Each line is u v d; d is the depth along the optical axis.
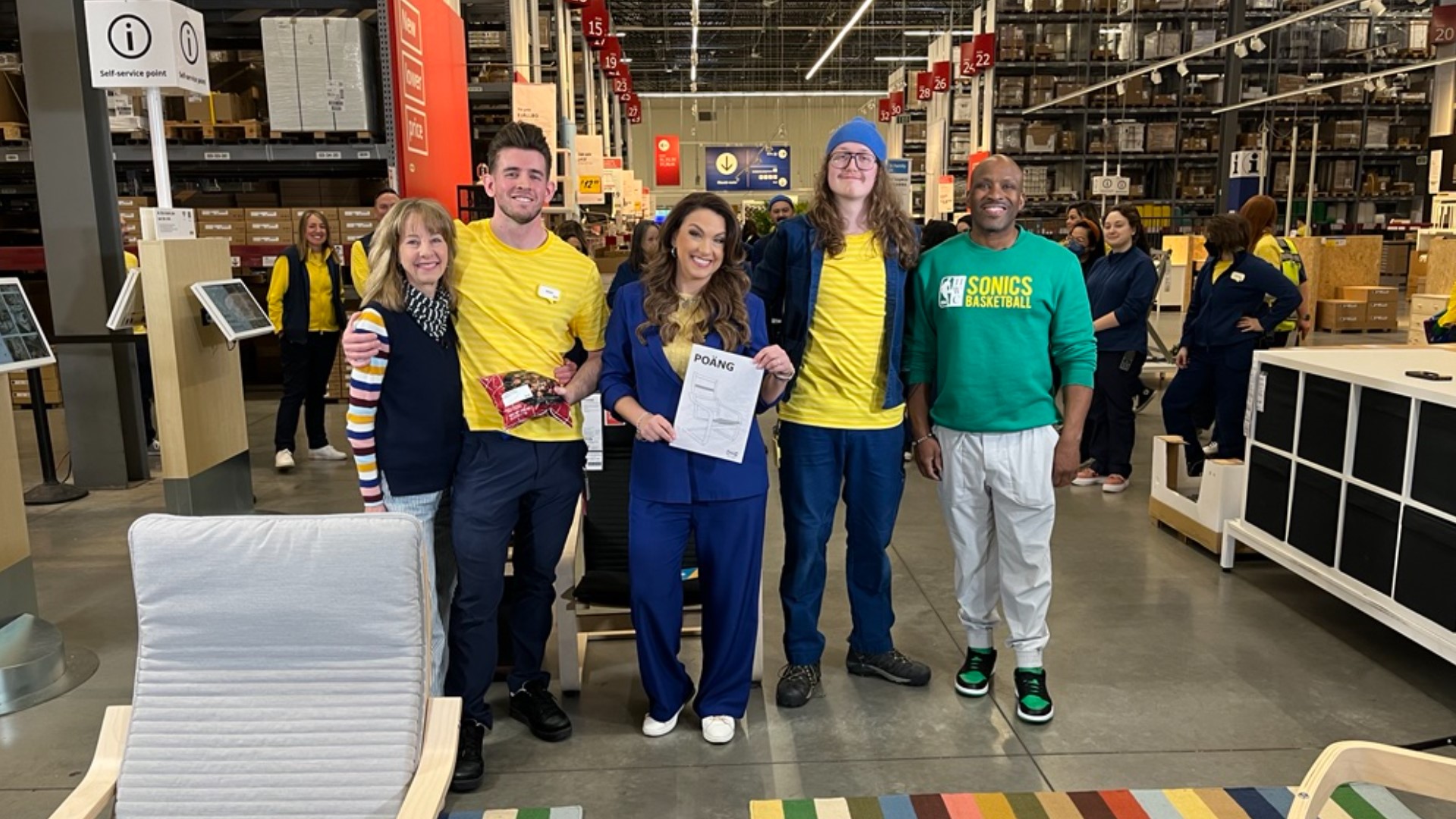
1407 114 14.61
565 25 11.32
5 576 3.19
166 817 1.69
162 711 1.74
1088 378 2.73
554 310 2.50
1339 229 15.05
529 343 2.49
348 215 7.57
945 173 16.72
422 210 2.38
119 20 4.21
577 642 3.02
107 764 1.72
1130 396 5.21
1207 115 14.20
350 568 1.73
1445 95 13.99
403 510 2.49
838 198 2.71
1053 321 2.73
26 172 8.18
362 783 1.70
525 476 2.52
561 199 10.05
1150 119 14.40
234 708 1.74
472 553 2.51
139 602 1.76
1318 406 3.47
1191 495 4.62
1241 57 12.24
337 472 5.98
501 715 2.89
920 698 2.98
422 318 2.41
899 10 22.56
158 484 5.71
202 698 1.75
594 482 3.13
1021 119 14.35
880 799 2.43
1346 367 3.39
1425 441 2.95
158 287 4.12
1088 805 2.39
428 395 2.44
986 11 14.34
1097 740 2.72
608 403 2.55
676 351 2.53
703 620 2.74
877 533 2.91
